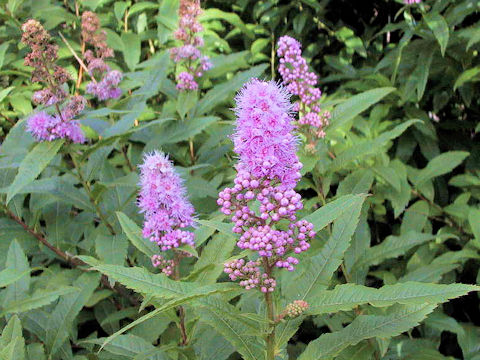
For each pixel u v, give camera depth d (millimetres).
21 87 833
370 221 848
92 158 610
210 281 424
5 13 849
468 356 588
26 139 632
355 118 793
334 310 320
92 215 656
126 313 578
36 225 632
